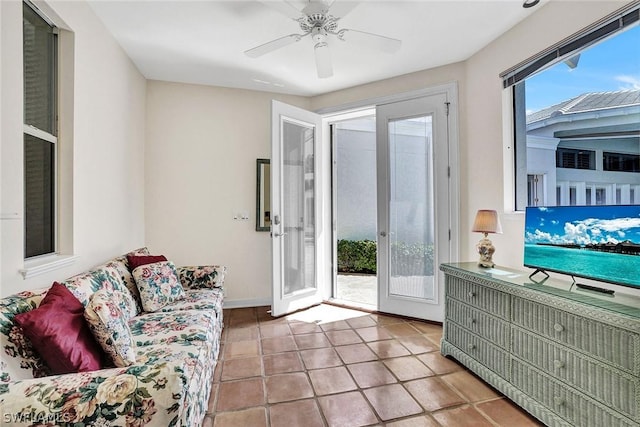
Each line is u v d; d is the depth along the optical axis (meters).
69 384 1.01
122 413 1.00
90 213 2.15
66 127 1.92
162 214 3.46
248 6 2.19
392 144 3.40
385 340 2.74
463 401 1.87
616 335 1.35
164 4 2.16
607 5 1.76
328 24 2.04
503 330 1.94
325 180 3.98
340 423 1.68
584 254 1.69
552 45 2.11
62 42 1.93
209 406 1.82
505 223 2.56
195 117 3.56
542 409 1.66
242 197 3.72
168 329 1.88
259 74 3.32
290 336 2.84
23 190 1.52
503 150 2.59
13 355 1.12
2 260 1.33
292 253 3.59
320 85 3.61
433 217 3.18
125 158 2.81
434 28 2.50
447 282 2.46
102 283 1.83
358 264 6.20
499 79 2.62
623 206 1.53
